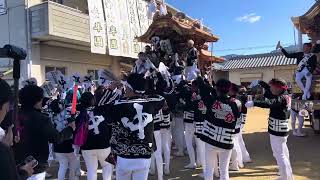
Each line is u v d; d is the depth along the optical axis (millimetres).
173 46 10727
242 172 7480
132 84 4328
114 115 4258
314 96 10141
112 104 4328
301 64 10203
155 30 10844
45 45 15375
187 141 7848
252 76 32219
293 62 30562
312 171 7328
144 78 4512
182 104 7871
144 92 4410
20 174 2783
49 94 7473
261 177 7066
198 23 11703
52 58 15750
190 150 7840
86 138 5469
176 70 9391
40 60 15070
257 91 7391
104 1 16609
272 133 6160
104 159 5590
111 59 19531
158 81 6746
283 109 6066
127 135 4180
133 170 4156
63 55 16391
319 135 11758
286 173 6109
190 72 9016
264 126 14758
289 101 6137
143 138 4188
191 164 7902
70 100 6809
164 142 7453
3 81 2400
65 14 14789
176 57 9789
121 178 4223
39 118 3863
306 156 8672
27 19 14422
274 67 31062
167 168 7500
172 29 10586
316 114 11898
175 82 8133
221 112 5320
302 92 10852
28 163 2861
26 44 14422
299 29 12562
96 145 5469
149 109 4309
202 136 5582
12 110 2947
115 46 17172
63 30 14633
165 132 7391
